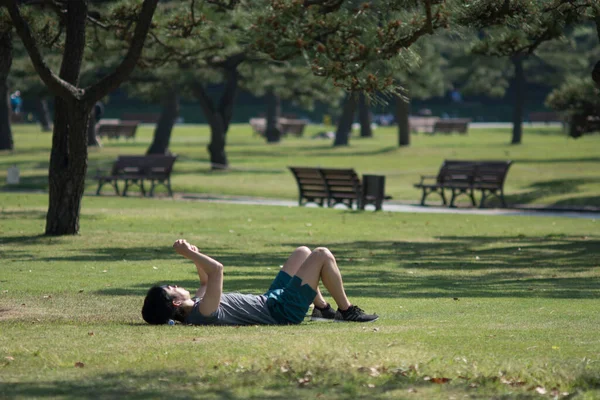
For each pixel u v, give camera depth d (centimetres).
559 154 9150
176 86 7775
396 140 11894
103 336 1511
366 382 1164
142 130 14312
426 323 1683
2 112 9838
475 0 2772
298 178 5541
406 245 3481
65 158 3581
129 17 3738
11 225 3997
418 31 2783
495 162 5550
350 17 2950
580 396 1100
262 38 2908
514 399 1088
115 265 2739
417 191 6519
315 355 1293
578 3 2986
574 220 4619
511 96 19262
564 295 2155
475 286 2361
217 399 1074
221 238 3619
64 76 3500
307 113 18975
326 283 1688
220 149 8012
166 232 3794
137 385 1145
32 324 1678
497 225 4331
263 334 1519
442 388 1135
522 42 3844
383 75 2844
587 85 5972
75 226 3619
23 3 3494
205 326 1620
